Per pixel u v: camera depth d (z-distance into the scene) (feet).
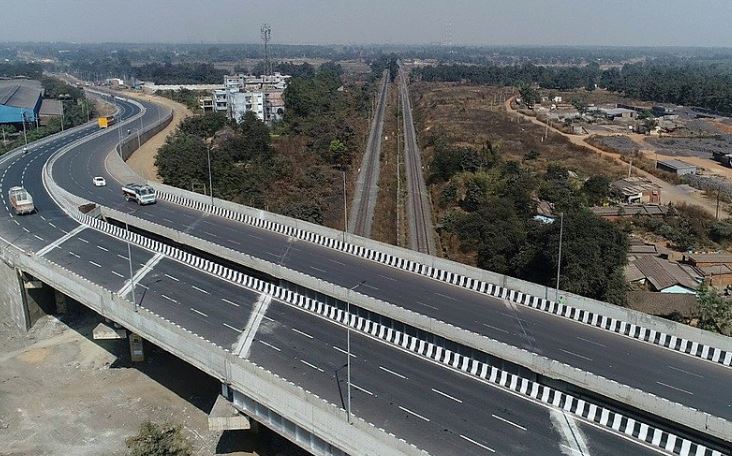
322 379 138.10
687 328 151.94
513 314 172.35
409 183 391.04
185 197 289.74
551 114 641.81
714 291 198.49
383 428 119.96
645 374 140.67
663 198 346.74
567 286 202.49
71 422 169.27
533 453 113.29
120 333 187.83
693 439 123.54
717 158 448.24
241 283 196.24
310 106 536.83
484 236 262.06
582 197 320.91
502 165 377.71
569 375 135.03
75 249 223.51
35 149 407.23
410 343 154.51
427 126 581.53
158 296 183.73
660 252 254.27
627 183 361.10
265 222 255.91
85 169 349.20
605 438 118.32
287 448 157.48
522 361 142.41
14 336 217.36
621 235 227.61
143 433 126.62
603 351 151.43
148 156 404.57
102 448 158.61
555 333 160.86
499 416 125.18
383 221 312.50
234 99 567.18
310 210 301.84
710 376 140.46
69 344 210.59
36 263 201.16
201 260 210.18
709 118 631.97
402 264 209.05
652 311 201.57
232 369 136.15
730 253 260.83
